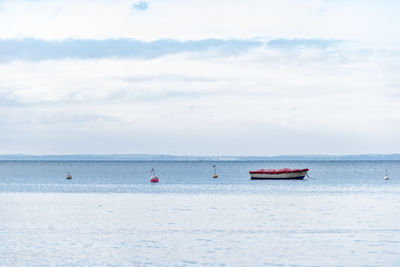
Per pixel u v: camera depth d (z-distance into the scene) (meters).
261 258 44.56
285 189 132.00
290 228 60.38
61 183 162.12
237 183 160.12
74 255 45.81
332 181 173.75
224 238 53.81
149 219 68.56
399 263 42.66
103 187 140.75
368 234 55.97
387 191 124.88
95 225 63.00
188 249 48.28
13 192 121.94
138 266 42.00
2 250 47.88
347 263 42.75
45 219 68.75
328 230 58.75
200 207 84.75
